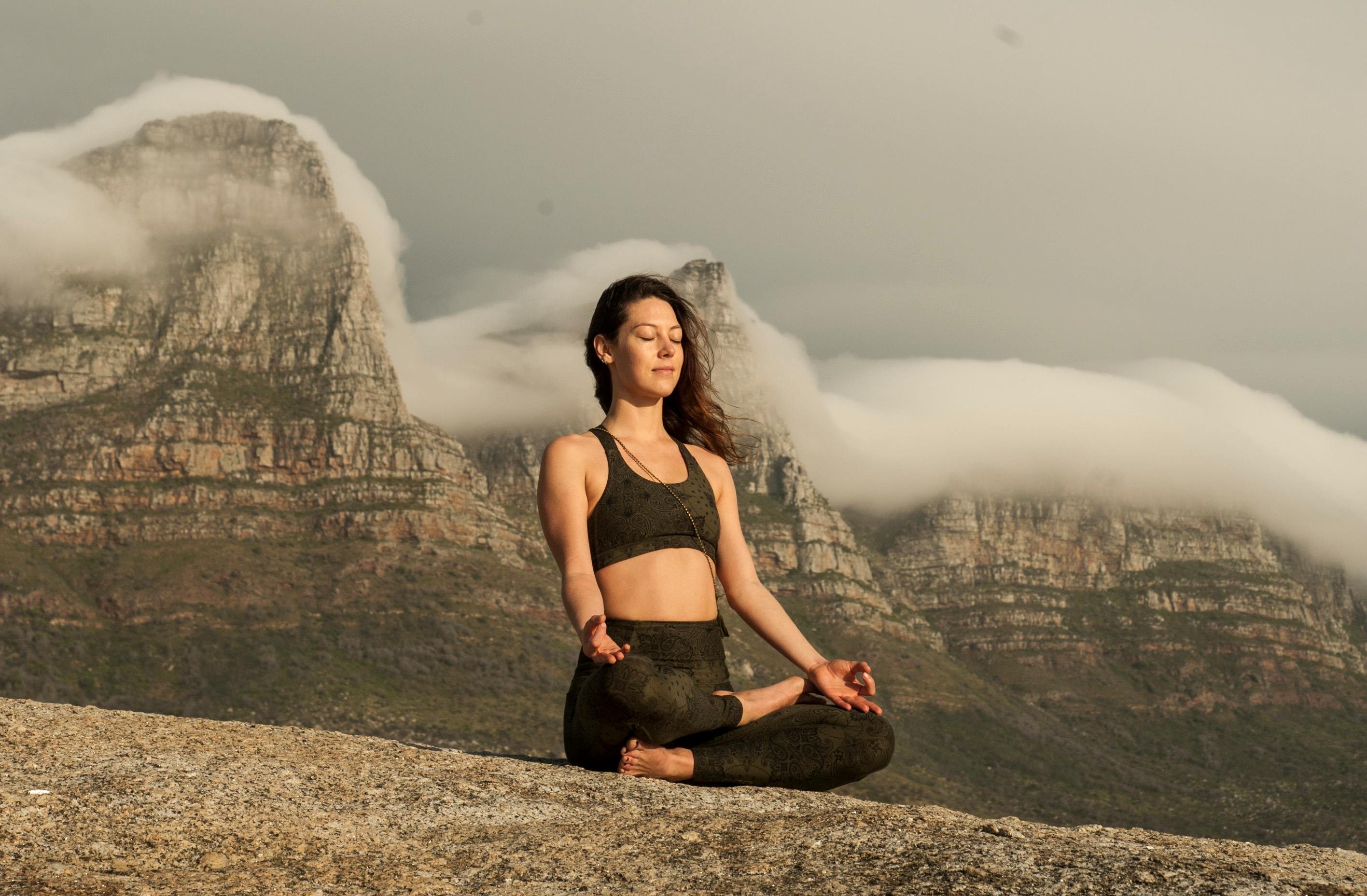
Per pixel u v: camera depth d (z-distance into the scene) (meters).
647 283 5.69
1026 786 150.88
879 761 4.88
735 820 3.98
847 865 3.38
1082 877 3.19
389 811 4.04
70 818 3.62
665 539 5.23
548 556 172.25
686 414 6.02
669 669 4.95
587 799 4.33
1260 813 154.50
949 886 3.13
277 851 3.58
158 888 3.18
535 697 125.62
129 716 5.10
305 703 113.25
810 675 5.09
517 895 3.26
